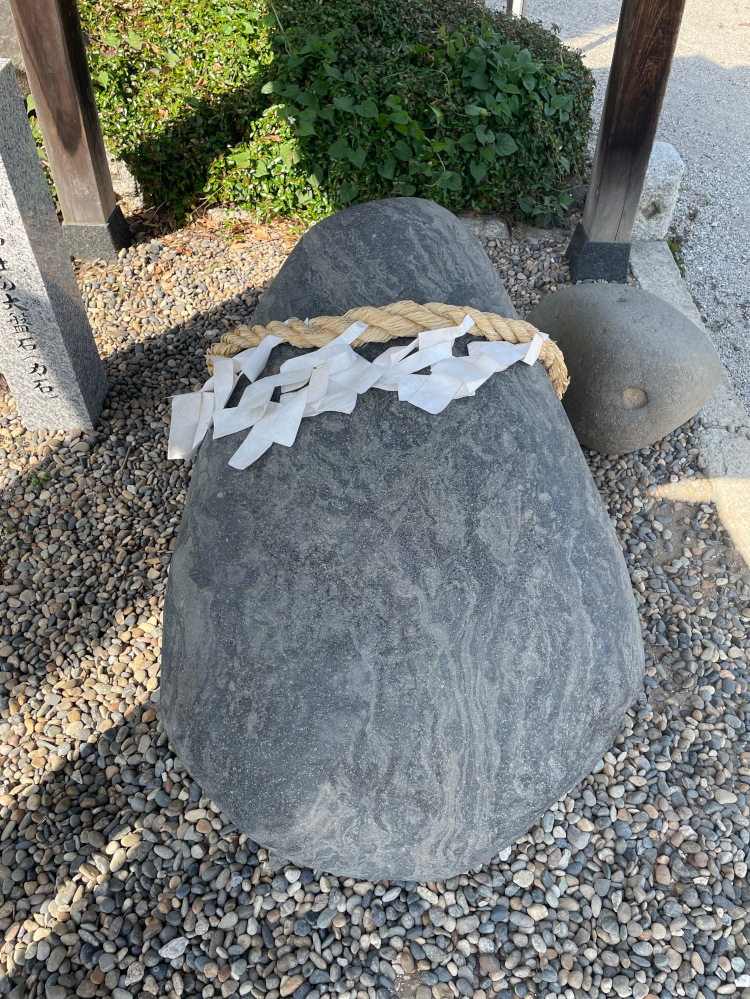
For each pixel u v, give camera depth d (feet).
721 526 8.87
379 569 5.18
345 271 6.56
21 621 7.75
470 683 5.03
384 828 5.11
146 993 5.47
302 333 6.06
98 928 5.79
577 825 6.44
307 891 5.95
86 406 9.37
